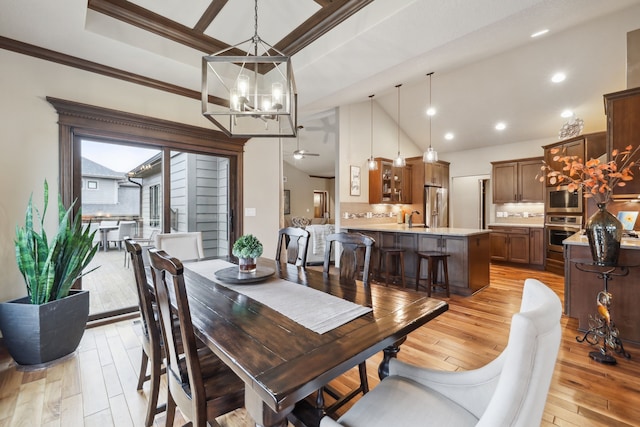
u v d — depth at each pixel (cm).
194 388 107
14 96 251
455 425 95
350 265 202
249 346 100
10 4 205
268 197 440
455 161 726
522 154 620
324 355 94
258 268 216
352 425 95
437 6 213
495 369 96
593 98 449
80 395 183
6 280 246
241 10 254
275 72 349
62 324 221
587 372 209
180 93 352
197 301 147
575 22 324
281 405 74
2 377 200
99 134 295
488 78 466
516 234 588
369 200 608
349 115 564
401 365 125
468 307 347
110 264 343
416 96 559
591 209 361
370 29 240
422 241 442
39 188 261
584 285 276
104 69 295
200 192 395
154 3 244
